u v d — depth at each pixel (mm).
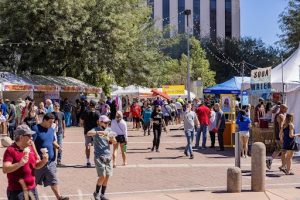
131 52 40594
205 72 63688
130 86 43094
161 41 47500
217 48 75000
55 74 39312
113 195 10391
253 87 20062
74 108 34906
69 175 12789
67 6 33688
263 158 10867
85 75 40969
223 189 11172
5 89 30812
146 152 18188
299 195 10477
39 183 9086
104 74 40875
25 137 6332
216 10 97750
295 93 18766
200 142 22203
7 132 23609
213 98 38781
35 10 33062
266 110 20375
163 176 12914
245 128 16703
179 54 74438
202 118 19641
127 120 40094
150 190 11016
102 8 36031
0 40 33781
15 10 33938
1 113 23656
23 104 21625
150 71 42031
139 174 13156
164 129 27656
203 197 10180
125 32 36875
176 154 17672
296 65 19875
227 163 15414
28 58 35344
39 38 34500
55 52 36062
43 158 6766
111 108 31219
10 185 6371
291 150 13320
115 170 13789
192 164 15133
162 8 94812
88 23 35531
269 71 18375
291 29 44375
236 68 70000
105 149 9766
